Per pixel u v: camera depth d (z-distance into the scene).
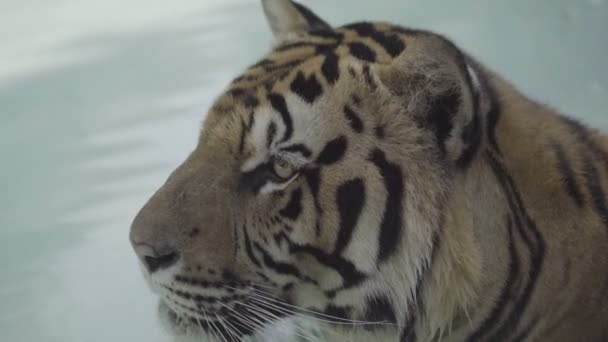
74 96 3.68
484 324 1.98
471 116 1.91
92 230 2.77
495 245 1.95
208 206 1.97
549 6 3.93
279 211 1.97
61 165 3.11
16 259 2.71
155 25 4.41
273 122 1.96
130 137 3.21
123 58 4.02
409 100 1.95
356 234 1.97
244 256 1.98
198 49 3.95
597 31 3.58
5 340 2.46
